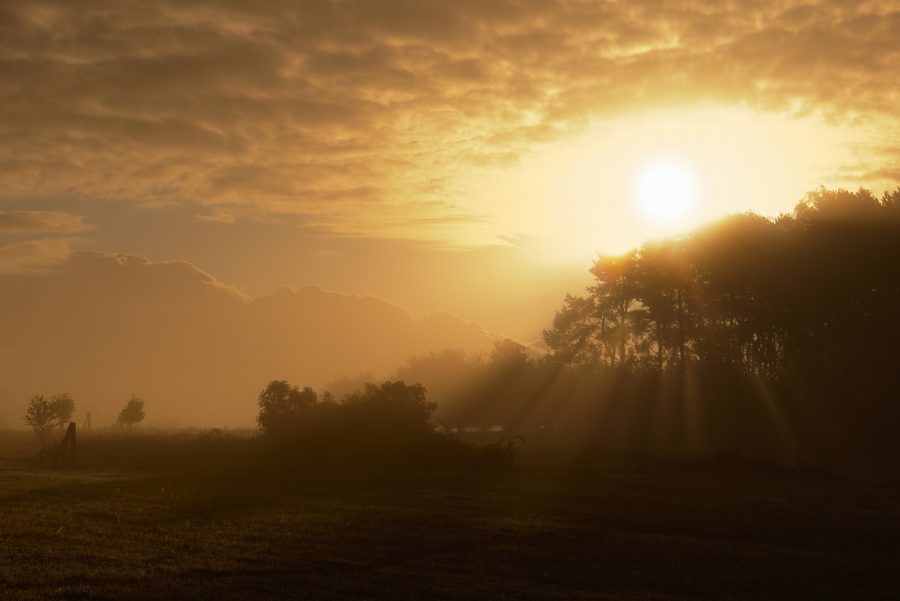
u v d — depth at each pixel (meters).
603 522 24.41
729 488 37.38
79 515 21.11
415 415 49.31
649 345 83.81
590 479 39.19
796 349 63.22
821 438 56.50
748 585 16.23
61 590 13.00
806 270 62.44
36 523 19.39
